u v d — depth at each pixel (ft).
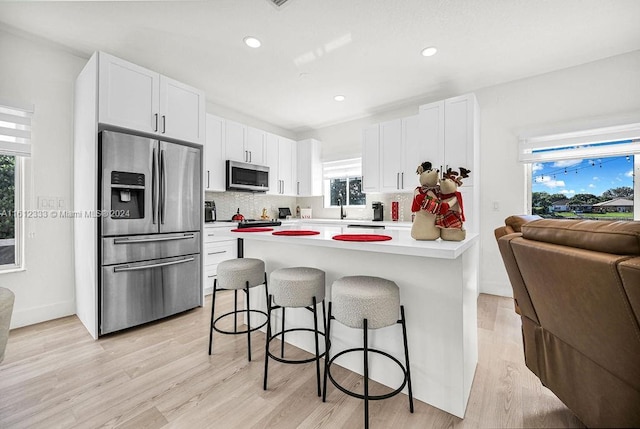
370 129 13.28
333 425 4.22
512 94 10.55
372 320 4.08
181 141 9.14
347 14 7.03
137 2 6.57
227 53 8.75
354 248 4.59
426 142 10.93
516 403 4.66
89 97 7.50
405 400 4.82
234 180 12.48
